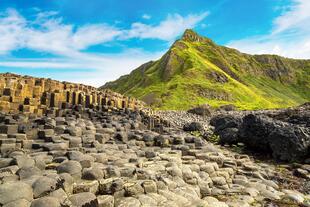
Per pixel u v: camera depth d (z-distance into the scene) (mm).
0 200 6762
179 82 130125
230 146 23641
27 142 13664
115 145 15938
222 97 122000
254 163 17531
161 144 18141
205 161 14422
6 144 12969
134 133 19547
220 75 152250
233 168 14555
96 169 9469
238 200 10406
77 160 10891
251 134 21734
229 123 27219
